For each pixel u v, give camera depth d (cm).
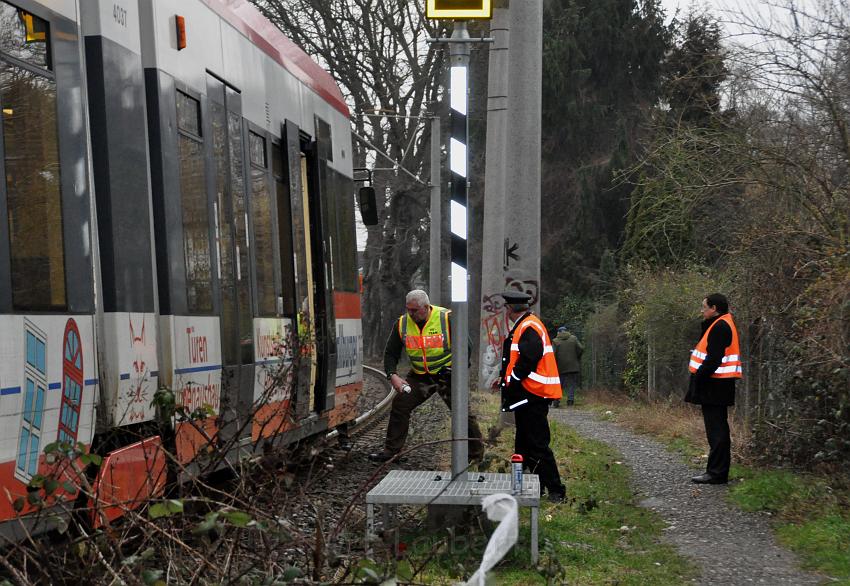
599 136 4322
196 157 814
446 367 1231
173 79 770
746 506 976
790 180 1195
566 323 3962
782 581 720
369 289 5288
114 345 638
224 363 836
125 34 695
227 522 473
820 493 969
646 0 4303
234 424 851
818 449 1111
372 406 2072
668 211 1394
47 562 448
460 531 749
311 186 1223
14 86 542
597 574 726
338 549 645
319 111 1273
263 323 961
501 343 2125
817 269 1136
